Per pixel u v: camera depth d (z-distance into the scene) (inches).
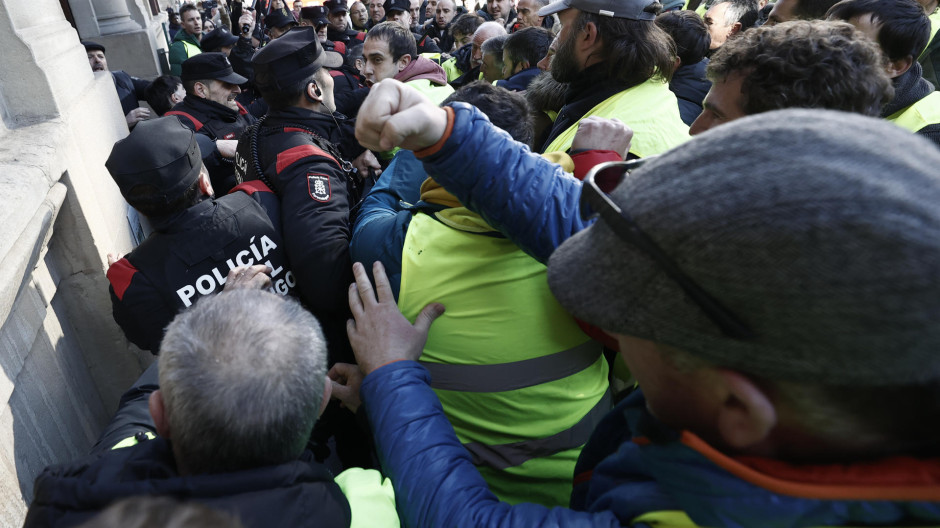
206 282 52.9
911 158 15.3
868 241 14.0
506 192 32.9
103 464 26.1
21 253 47.9
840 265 14.2
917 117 63.7
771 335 15.7
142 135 50.6
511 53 111.7
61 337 66.9
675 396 20.3
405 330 37.4
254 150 64.5
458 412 41.1
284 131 64.4
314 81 68.2
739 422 18.2
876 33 63.1
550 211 33.4
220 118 139.7
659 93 62.2
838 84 39.0
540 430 40.7
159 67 246.4
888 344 14.4
